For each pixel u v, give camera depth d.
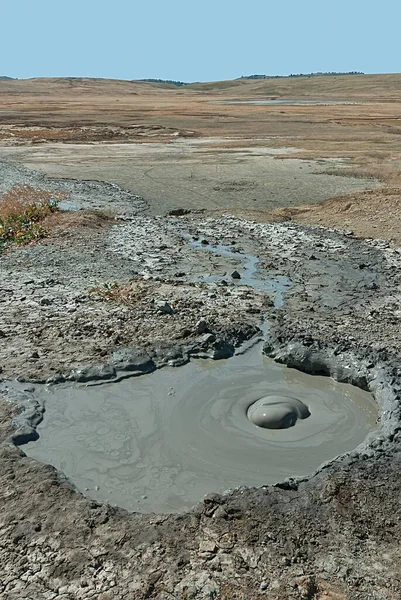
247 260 13.27
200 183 22.73
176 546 4.95
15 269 12.42
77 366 7.81
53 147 34.56
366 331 9.05
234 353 8.48
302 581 4.60
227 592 4.51
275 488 5.64
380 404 7.14
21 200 19.27
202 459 6.18
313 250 14.01
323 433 6.66
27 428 6.56
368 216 16.55
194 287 11.20
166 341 8.54
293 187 21.55
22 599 4.46
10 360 8.01
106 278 11.77
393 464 5.96
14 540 5.01
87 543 4.98
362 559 4.84
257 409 6.93
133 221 17.06
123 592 4.52
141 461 6.14
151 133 41.56
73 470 5.98
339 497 5.52
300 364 8.12
